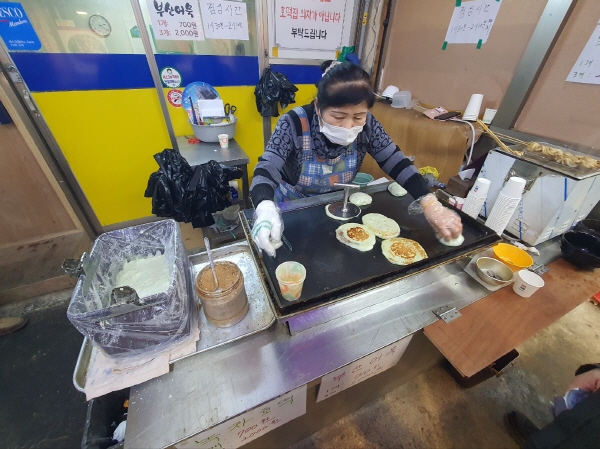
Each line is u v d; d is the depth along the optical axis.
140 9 1.66
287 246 0.98
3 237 2.00
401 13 2.07
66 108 1.80
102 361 0.68
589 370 0.84
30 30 1.55
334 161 1.26
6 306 1.79
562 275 1.01
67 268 0.66
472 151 1.61
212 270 0.69
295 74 2.40
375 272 0.89
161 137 2.17
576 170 1.03
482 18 1.55
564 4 1.21
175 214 1.86
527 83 1.41
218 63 2.09
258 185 1.04
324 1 2.13
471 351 0.75
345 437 1.25
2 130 1.69
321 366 0.71
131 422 0.60
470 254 0.94
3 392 1.40
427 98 2.03
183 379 0.67
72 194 2.09
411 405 1.36
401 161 1.21
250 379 0.68
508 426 1.30
